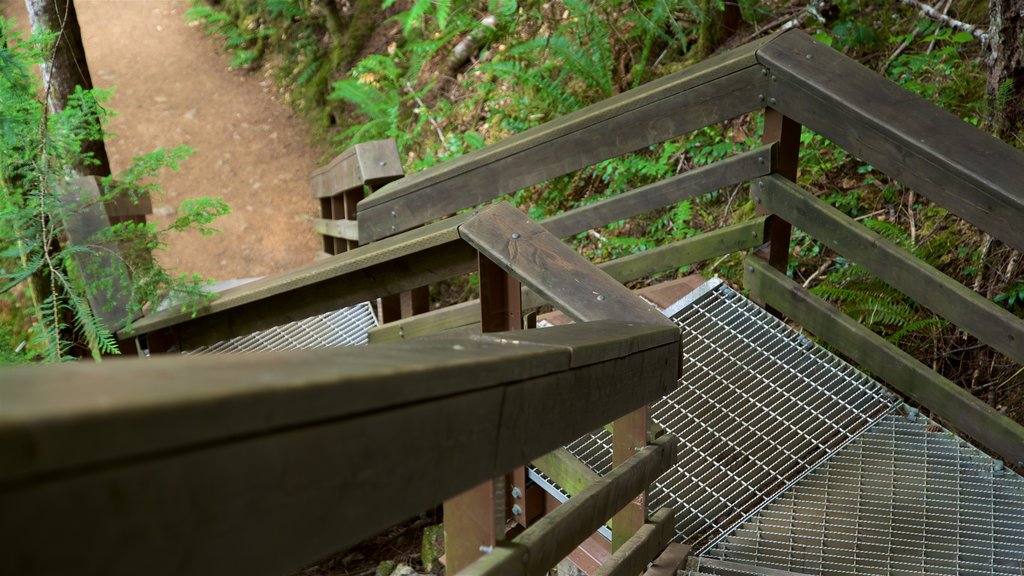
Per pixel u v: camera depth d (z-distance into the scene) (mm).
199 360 638
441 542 3365
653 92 3037
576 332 1378
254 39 10500
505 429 1024
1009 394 3254
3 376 531
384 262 2512
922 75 4672
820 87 2693
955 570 2211
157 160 3641
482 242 1978
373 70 8039
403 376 762
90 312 3357
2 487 442
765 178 3070
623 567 1736
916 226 4039
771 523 2396
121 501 512
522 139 3291
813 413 2758
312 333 4254
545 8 7227
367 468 742
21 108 3172
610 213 3486
